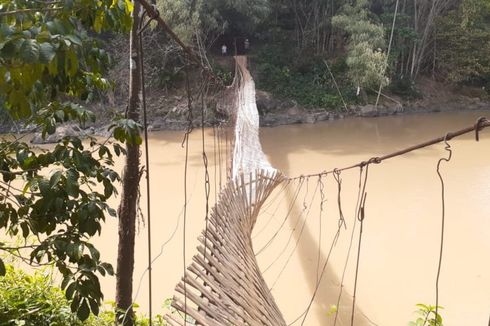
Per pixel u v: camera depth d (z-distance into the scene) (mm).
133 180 4805
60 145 2654
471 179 12242
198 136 16516
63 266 2527
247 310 3449
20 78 1878
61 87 2467
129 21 2428
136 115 4719
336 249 8406
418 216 9867
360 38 20047
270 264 7930
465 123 19891
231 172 7758
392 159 14281
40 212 2400
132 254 4887
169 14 17344
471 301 6848
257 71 21797
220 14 20250
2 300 3344
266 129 19094
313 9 23531
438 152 14992
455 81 23281
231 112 13797
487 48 23156
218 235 4512
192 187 11484
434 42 23562
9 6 2104
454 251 8297
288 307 6734
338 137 17688
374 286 7250
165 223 9406
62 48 1888
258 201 6562
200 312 3176
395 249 8391
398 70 23500
